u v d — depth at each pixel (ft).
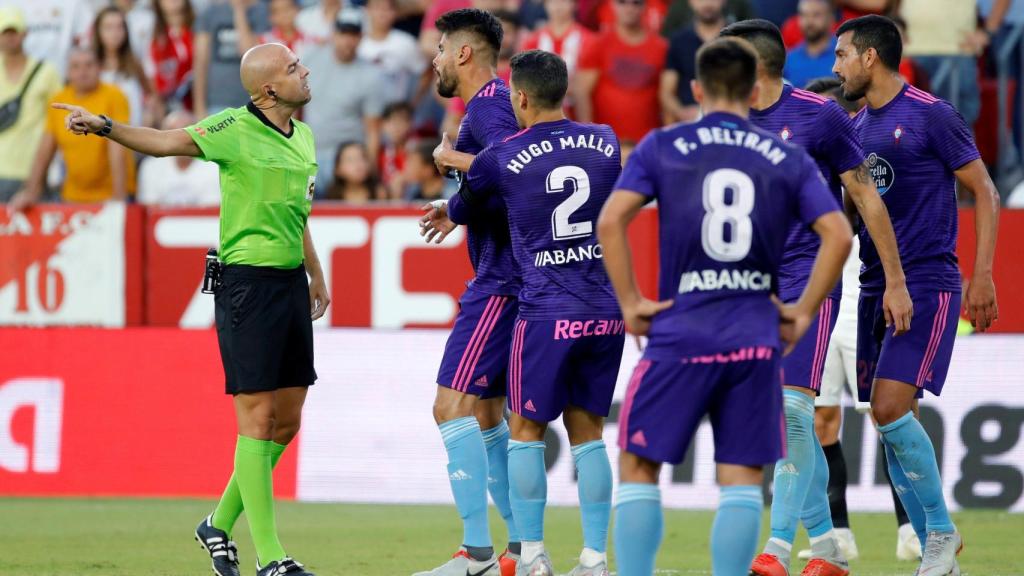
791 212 55.31
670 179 54.70
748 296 54.85
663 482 111.24
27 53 160.56
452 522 104.32
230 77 153.48
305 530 100.22
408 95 153.58
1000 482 107.04
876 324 75.97
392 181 145.18
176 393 119.03
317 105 149.59
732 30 71.82
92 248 130.82
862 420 108.88
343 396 117.50
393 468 115.75
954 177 73.97
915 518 77.10
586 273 68.33
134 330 120.57
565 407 70.74
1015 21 137.39
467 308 75.05
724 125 55.42
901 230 73.61
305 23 156.04
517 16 146.20
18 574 80.89
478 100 73.56
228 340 71.15
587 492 68.95
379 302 126.93
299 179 71.92
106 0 161.17
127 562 85.35
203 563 84.99
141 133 68.33
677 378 54.95
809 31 134.31
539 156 68.13
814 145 70.03
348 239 127.54
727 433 55.52
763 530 98.02
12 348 122.01
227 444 117.70
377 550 90.58
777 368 55.11
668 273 55.47
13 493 120.26
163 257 130.11
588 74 143.02
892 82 73.92
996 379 107.65
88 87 144.56
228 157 70.18
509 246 74.13
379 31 153.38
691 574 80.33
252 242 70.85
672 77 141.90
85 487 119.34
